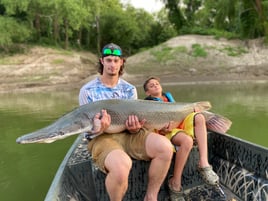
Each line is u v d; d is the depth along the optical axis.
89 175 3.11
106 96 3.13
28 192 4.46
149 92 3.86
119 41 39.44
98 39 37.34
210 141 3.66
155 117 2.90
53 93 16.53
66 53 24.89
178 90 16.11
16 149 6.39
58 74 21.05
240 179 3.22
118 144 2.71
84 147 3.63
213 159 3.65
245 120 8.27
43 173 5.14
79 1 27.00
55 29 30.41
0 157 5.91
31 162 5.64
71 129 2.58
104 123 2.65
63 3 25.69
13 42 24.77
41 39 28.30
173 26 36.38
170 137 3.04
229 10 24.91
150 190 2.75
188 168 3.32
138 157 2.79
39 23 28.69
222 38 25.81
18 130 7.95
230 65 22.27
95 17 35.59
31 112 10.55
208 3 29.39
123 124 2.79
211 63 22.70
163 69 22.75
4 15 25.44
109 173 2.49
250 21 24.75
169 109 2.96
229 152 3.44
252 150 3.14
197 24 33.44
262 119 8.34
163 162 2.67
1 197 4.27
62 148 6.42
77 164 3.09
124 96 3.20
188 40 25.69
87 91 3.10
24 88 18.77
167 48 24.94
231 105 10.82
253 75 20.81
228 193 3.27
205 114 3.28
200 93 14.64
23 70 21.06
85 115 2.66
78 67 22.66
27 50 24.58
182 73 21.97
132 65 23.62
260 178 3.04
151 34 42.22
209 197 3.18
